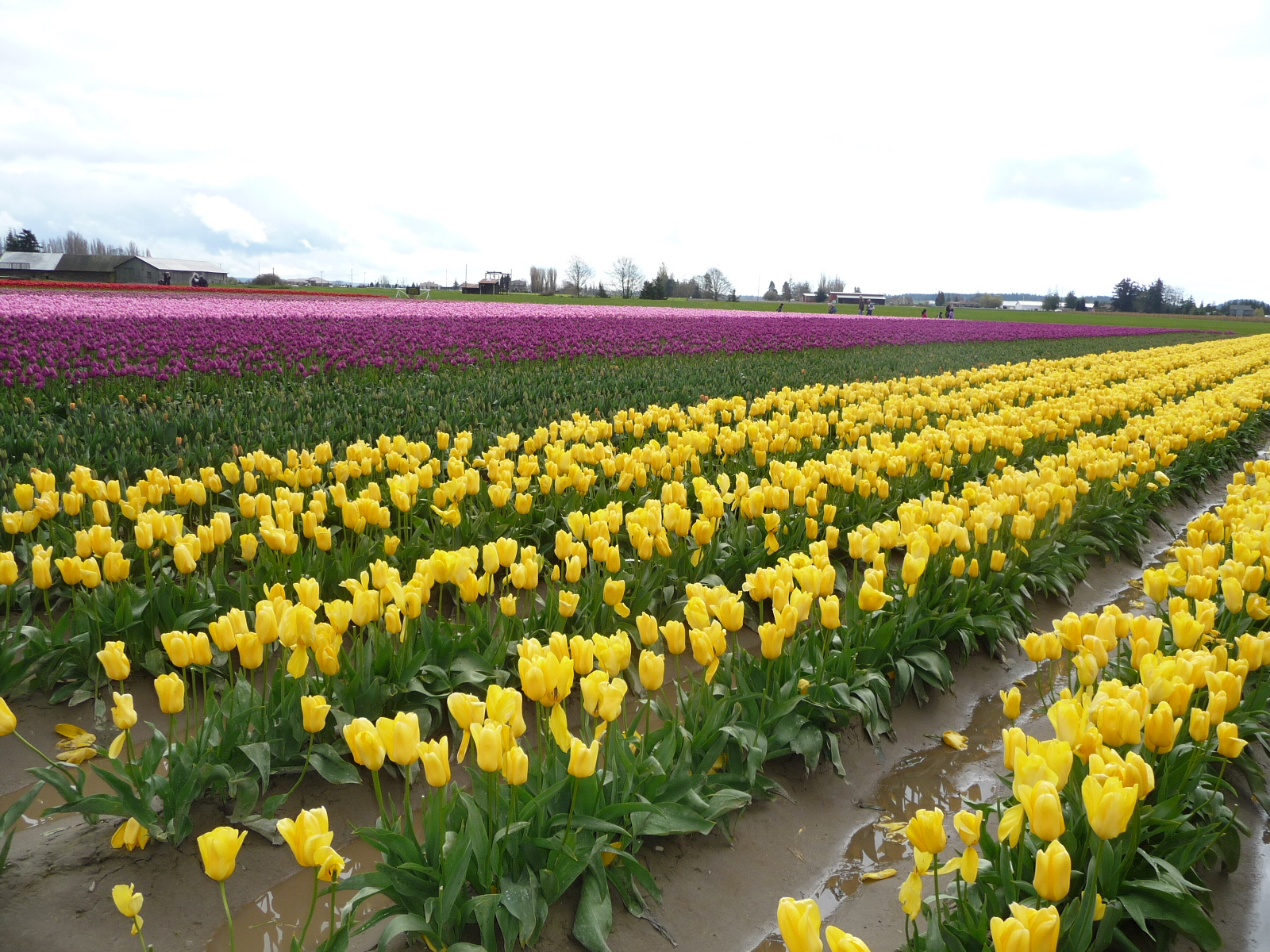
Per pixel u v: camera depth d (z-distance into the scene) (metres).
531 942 2.95
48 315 19.16
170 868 3.33
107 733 4.32
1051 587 6.71
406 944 2.99
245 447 8.34
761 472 8.20
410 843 2.86
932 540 5.11
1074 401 12.56
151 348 15.04
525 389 12.78
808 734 4.20
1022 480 6.40
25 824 3.60
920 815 2.57
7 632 4.48
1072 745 2.98
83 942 2.96
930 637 5.20
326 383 13.81
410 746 2.75
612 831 3.17
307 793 3.86
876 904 3.45
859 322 42.66
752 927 3.29
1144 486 8.51
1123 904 2.90
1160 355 25.38
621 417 9.26
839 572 6.45
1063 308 129.62
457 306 40.88
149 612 4.77
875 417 10.37
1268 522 5.64
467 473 5.82
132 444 7.94
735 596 3.69
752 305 88.38
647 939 3.13
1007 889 2.84
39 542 5.59
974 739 4.87
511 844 3.01
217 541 4.88
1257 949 3.20
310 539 6.18
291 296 46.56
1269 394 16.97
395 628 3.88
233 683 4.59
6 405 10.27
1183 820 3.12
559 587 5.33
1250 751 4.35
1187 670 3.32
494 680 4.45
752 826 3.85
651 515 5.16
